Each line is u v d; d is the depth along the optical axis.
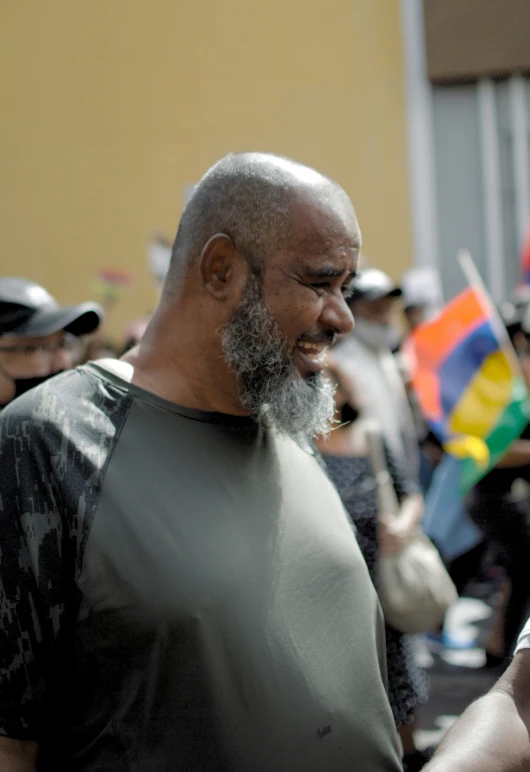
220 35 8.34
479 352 3.84
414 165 8.27
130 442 1.43
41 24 8.48
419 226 8.31
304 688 1.41
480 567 4.70
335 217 1.48
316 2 8.22
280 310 1.48
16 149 8.62
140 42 8.41
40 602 1.36
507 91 8.06
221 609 1.38
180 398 1.52
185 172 8.47
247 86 8.35
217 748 1.35
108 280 8.39
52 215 8.64
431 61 8.09
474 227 8.30
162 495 1.41
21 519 1.37
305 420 1.52
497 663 4.29
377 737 1.48
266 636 1.40
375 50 8.20
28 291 2.43
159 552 1.37
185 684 1.34
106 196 8.58
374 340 4.32
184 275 1.54
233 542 1.42
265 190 1.47
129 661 1.34
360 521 2.80
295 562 1.47
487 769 1.32
